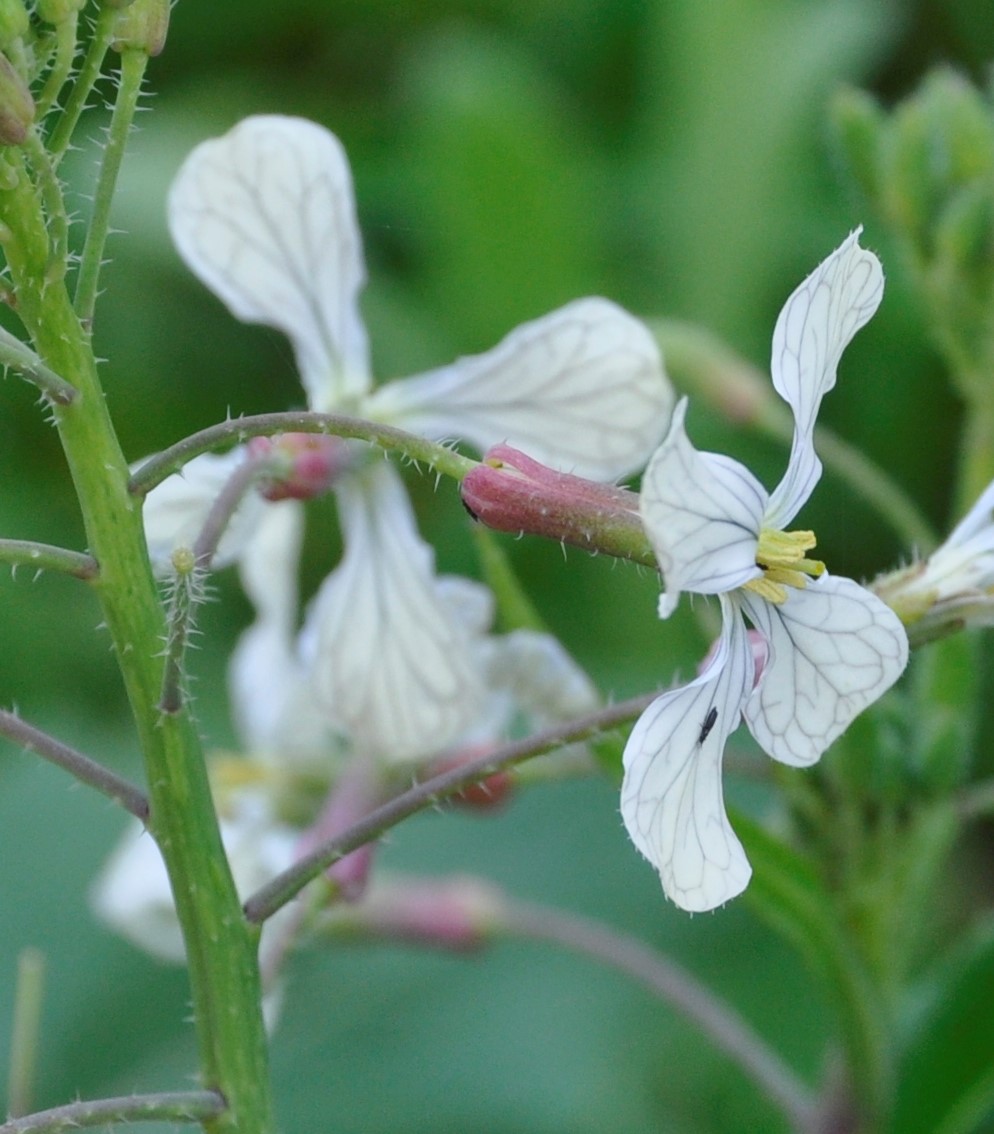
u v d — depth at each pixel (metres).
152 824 0.16
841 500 0.27
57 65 0.16
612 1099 0.23
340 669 0.18
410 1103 0.23
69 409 0.16
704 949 0.24
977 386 0.19
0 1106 0.23
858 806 0.18
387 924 0.20
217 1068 0.16
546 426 0.18
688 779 0.15
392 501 0.18
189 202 0.18
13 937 0.24
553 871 0.25
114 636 0.16
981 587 0.17
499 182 0.28
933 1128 0.19
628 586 0.26
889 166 0.19
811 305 0.15
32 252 0.16
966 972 0.19
